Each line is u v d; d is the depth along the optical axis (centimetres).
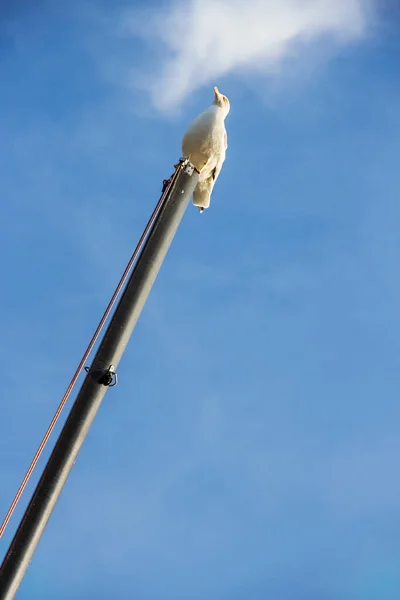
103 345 1157
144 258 1216
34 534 1045
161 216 1258
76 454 1101
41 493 1067
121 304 1180
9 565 1023
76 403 1124
